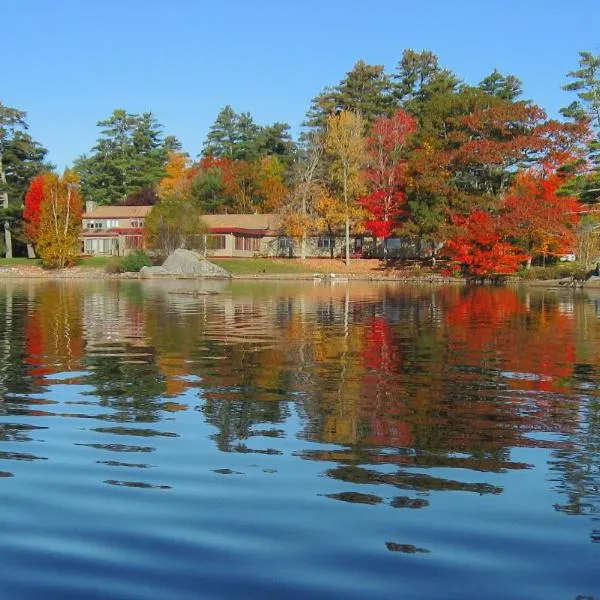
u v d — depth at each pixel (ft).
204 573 16.44
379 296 122.83
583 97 177.78
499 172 205.46
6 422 29.66
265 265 222.89
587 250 174.50
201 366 44.04
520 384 38.29
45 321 72.79
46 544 17.89
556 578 16.22
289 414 31.07
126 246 271.08
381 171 226.58
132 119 371.76
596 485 22.15
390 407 32.48
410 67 331.16
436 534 18.48
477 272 189.16
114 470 23.39
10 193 263.49
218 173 305.94
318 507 20.21
